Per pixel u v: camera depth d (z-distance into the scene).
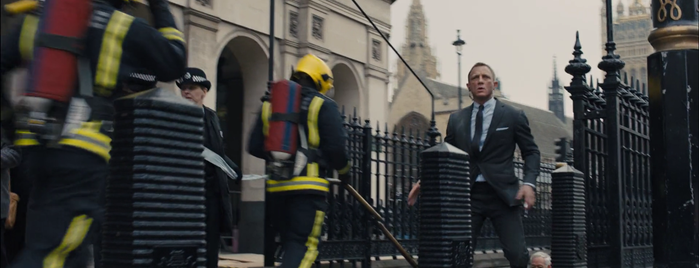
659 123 4.01
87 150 2.96
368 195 7.41
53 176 2.93
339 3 17.09
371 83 18.17
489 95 5.98
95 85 3.06
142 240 2.90
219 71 16.23
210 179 5.40
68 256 2.97
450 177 5.47
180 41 3.39
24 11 3.18
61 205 2.92
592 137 6.58
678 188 3.93
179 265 2.99
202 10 13.56
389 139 8.03
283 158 4.60
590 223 6.37
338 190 7.09
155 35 3.23
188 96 5.52
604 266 6.48
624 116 6.87
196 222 3.07
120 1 3.36
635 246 6.87
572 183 6.37
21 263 2.87
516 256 5.74
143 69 3.25
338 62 17.06
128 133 2.96
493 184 5.77
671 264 3.93
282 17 15.62
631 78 7.17
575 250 6.33
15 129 3.16
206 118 5.57
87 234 3.00
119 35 3.14
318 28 16.36
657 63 4.03
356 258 7.20
